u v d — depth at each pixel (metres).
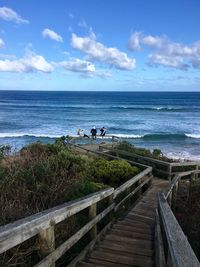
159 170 13.48
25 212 4.92
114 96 162.88
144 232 5.92
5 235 2.39
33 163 7.55
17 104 98.19
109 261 4.38
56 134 40.75
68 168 9.46
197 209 8.09
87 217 5.28
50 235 3.27
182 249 2.37
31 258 3.72
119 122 54.16
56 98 138.12
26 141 35.41
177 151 31.28
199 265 2.06
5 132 42.47
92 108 83.25
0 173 6.50
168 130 46.00
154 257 4.57
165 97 152.88
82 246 4.85
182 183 12.16
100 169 10.42
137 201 8.79
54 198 5.97
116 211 6.95
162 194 5.78
